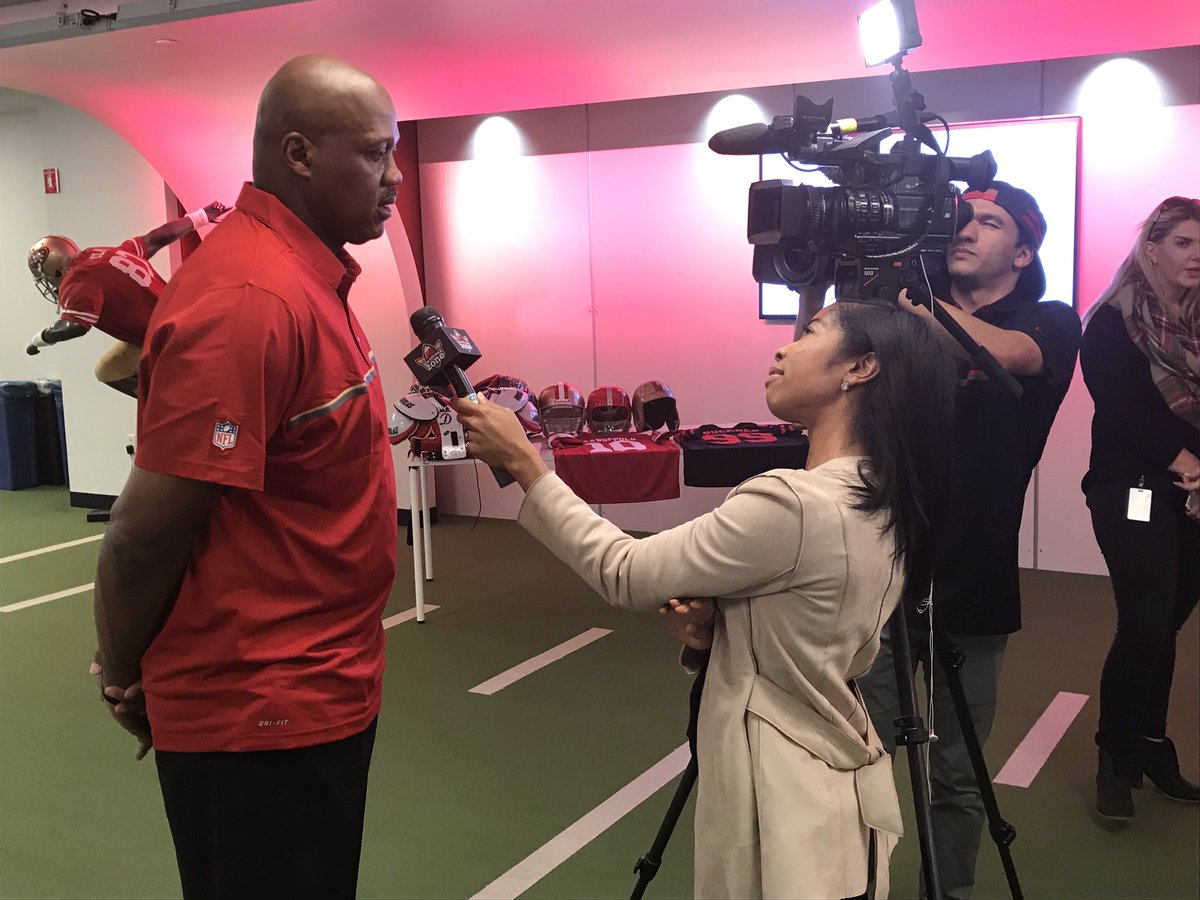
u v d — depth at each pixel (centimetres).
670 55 476
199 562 142
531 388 678
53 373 868
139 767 351
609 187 634
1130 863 279
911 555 144
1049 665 423
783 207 198
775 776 134
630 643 462
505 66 495
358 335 158
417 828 305
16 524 717
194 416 132
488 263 676
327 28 430
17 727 385
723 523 134
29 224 846
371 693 159
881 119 212
